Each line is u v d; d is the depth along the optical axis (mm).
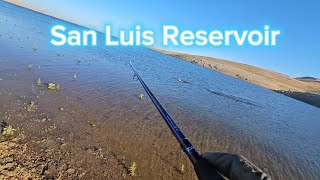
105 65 30844
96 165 9203
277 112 31297
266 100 40844
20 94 13672
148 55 76688
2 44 24766
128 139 11742
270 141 17328
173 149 11836
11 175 7480
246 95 40000
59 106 13469
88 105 14703
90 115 13359
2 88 13812
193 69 66250
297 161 14773
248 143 15633
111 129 12336
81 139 10656
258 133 18484
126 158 10133
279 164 13578
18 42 28250
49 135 10305
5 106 11805
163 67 50219
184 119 17094
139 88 22562
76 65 25438
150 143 11891
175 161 10820
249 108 28562
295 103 49969
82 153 9656
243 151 14062
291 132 22016
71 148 9789
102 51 49062
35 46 29234
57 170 8359
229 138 15594
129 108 16078
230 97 33344
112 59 39344
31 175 7773
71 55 31156
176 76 40344
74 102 14602
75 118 12531
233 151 13641
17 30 37625
